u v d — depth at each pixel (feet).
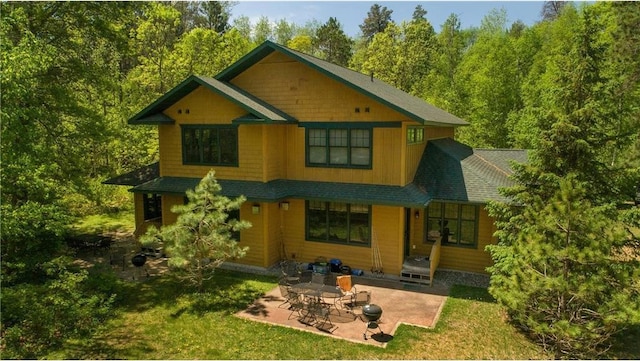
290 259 52.24
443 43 183.93
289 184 50.85
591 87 38.37
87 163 61.77
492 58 107.45
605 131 40.06
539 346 31.30
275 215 51.16
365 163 48.08
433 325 34.81
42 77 52.29
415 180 50.60
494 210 40.73
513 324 34.78
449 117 67.62
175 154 54.49
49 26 54.60
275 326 34.81
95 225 71.15
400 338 32.58
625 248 41.63
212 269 46.65
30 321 31.09
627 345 31.63
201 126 52.16
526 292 29.60
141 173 60.23
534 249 28.68
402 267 45.98
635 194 39.19
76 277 34.68
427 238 50.44
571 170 38.09
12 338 29.76
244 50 124.57
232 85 54.34
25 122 38.65
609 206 34.09
